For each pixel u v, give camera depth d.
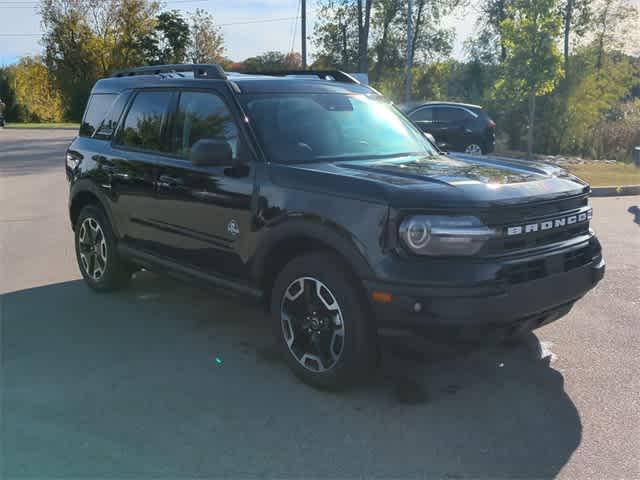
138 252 5.22
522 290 3.39
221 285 4.43
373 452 3.21
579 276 3.76
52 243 7.95
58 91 58.53
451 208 3.32
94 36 57.62
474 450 3.22
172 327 5.00
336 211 3.59
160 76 5.33
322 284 3.71
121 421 3.52
